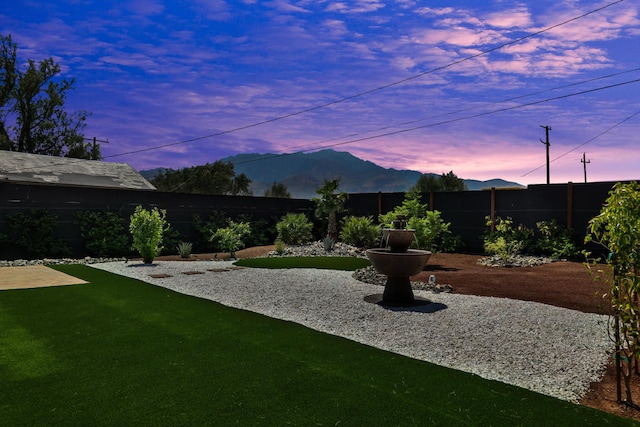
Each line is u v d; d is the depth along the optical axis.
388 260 6.88
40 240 13.42
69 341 4.85
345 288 8.32
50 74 34.19
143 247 12.29
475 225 16.14
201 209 17.00
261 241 18.19
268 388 3.60
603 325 5.66
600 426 3.05
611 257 3.61
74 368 4.01
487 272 10.59
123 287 8.38
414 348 4.82
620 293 3.57
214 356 4.39
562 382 3.89
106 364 4.12
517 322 5.83
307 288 8.31
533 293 7.75
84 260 13.15
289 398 3.41
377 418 3.10
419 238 13.04
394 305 6.87
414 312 6.42
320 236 19.84
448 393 3.57
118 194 15.10
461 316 6.18
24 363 4.14
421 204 17.42
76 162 22.91
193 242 16.75
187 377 3.82
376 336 5.27
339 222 19.44
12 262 12.19
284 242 16.94
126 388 3.57
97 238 14.33
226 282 9.01
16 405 3.24
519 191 14.99
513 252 13.54
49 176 19.36
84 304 6.82
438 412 3.21
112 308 6.55
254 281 9.12
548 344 4.95
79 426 2.93
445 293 7.86
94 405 3.25
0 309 6.44
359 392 3.55
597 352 4.70
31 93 33.31
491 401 3.43
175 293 7.84
